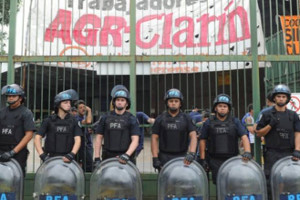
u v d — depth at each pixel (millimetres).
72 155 4266
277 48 5957
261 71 6094
